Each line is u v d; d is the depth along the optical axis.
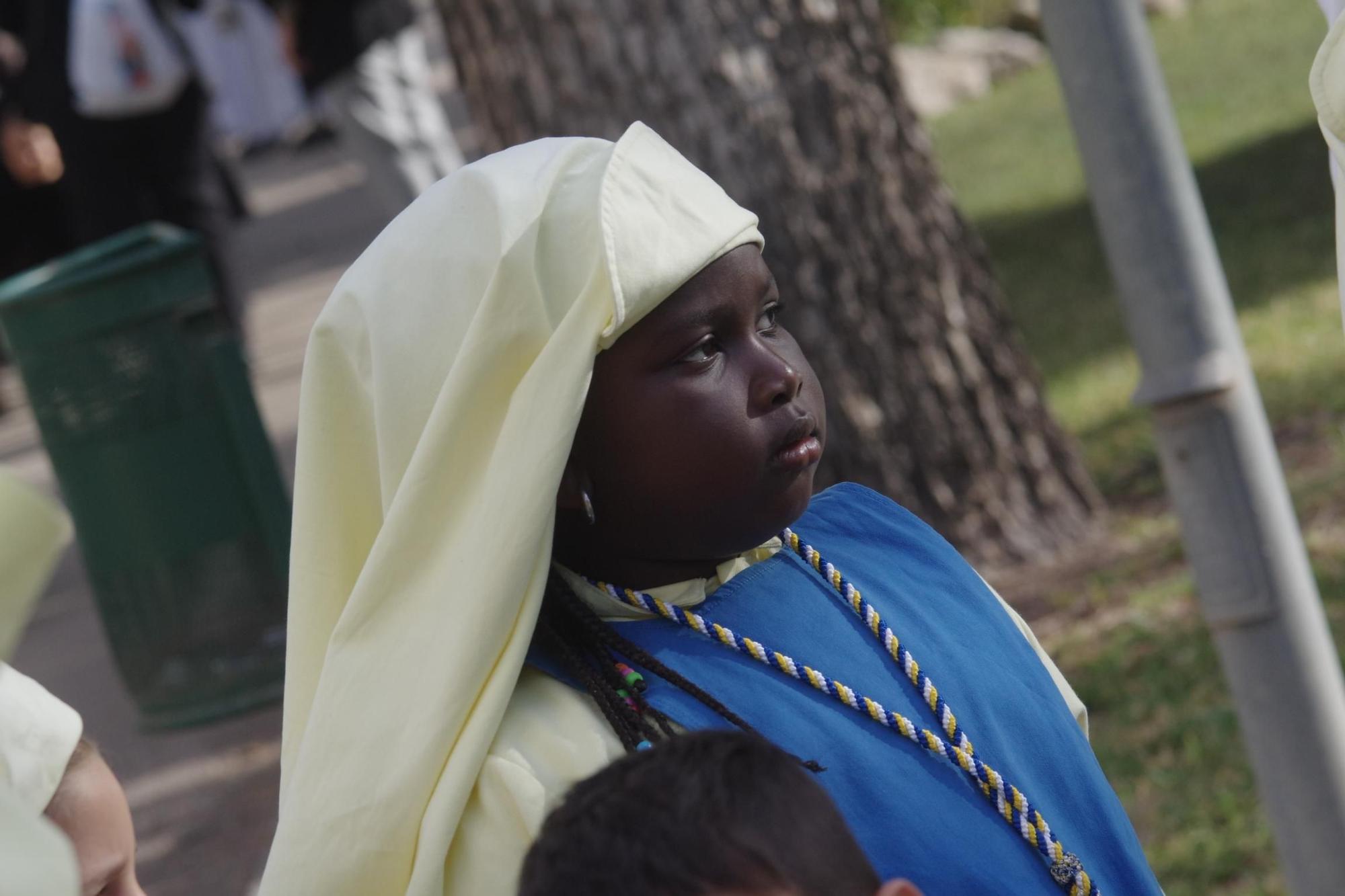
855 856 1.94
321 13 10.83
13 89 13.50
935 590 2.79
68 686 9.88
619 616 2.58
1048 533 8.37
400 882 2.35
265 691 8.32
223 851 7.04
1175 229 4.26
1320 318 11.26
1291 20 22.78
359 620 2.44
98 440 8.00
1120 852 2.65
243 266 22.45
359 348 2.58
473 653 2.32
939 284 8.18
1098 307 12.91
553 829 1.93
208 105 12.56
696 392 2.48
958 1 27.84
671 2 7.56
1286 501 4.38
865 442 7.98
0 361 18.53
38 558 1.64
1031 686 2.74
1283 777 4.41
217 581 8.16
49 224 15.16
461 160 11.98
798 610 2.61
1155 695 6.68
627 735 2.42
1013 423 8.36
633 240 2.41
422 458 2.41
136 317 7.89
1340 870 4.38
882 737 2.51
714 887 1.83
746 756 1.94
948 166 20.41
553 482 2.34
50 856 1.60
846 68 7.92
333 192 26.91
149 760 8.30
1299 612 4.34
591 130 7.63
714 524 2.52
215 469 8.09
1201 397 4.28
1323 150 15.75
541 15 7.58
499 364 2.41
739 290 2.52
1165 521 8.44
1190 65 22.00
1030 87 24.25
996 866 2.46
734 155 7.68
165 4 12.13
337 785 2.38
